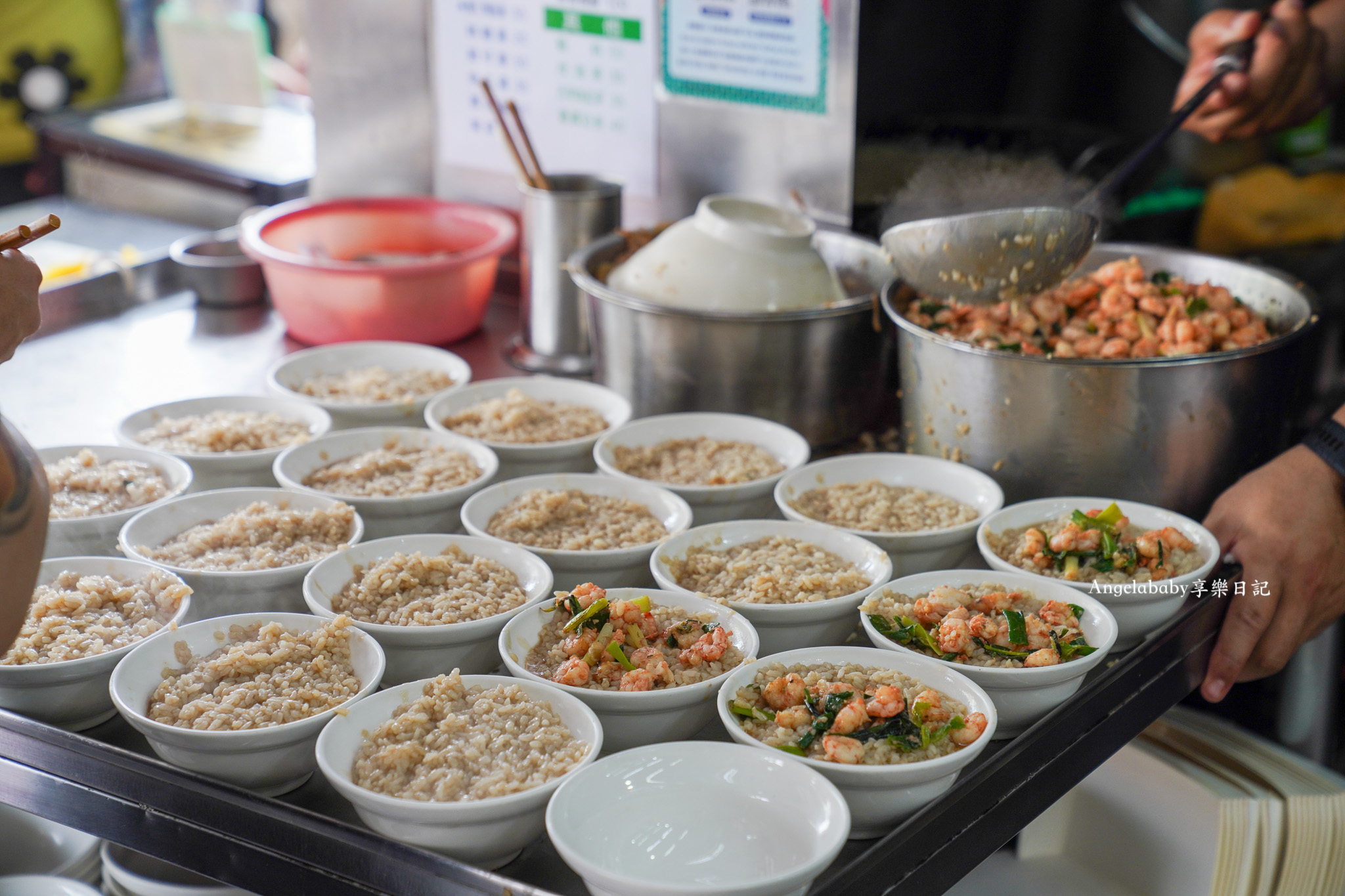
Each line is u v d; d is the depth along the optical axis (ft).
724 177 6.20
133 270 6.96
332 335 6.29
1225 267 5.32
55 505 4.41
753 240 5.26
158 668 3.52
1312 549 4.38
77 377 5.98
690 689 3.37
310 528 4.30
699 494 4.58
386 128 7.38
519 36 6.61
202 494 4.45
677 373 5.13
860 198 5.85
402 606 3.86
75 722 3.61
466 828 2.96
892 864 3.07
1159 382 4.29
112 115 10.96
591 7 6.27
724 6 5.83
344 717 3.23
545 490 4.64
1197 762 5.00
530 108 6.73
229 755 3.20
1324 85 6.65
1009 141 6.33
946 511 4.52
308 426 5.20
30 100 12.10
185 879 4.42
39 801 3.55
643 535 4.38
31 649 3.49
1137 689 3.97
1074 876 4.98
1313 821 4.63
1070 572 4.06
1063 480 4.53
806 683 3.47
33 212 10.36
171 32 10.10
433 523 4.60
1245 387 4.42
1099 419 4.37
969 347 4.44
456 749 3.16
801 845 2.96
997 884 4.91
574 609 3.74
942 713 3.30
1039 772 3.57
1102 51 6.40
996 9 5.98
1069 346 4.81
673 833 3.02
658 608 3.84
